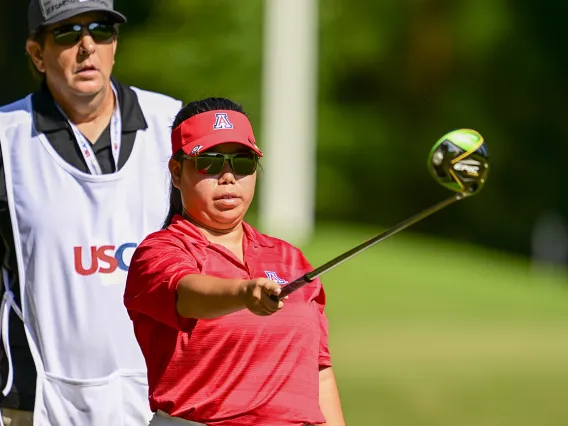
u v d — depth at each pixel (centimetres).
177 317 1510
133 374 2005
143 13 10388
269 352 1555
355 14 11538
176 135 1627
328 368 1691
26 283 2002
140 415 2006
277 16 7612
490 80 11950
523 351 4838
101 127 2059
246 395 1546
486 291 6331
